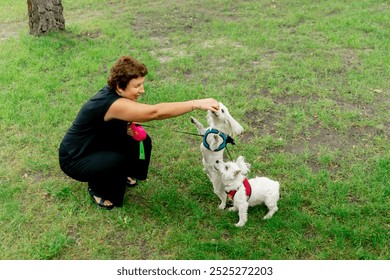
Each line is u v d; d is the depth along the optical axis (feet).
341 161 16.43
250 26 30.42
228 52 26.07
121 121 13.28
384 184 15.08
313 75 22.93
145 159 14.78
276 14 32.83
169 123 19.17
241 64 24.84
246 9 34.55
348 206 14.11
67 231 13.53
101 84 22.38
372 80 22.27
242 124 18.80
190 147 17.63
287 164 16.30
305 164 16.35
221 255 12.69
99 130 13.34
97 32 30.04
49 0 28.63
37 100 21.06
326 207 14.19
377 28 28.63
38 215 14.19
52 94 21.81
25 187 15.39
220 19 32.42
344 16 31.14
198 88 21.83
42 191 15.24
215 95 21.20
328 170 16.06
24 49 26.50
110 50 26.50
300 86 21.94
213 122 13.67
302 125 18.74
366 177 15.42
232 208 14.21
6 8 37.96
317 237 13.03
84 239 13.25
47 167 16.44
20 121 19.10
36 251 12.78
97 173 13.62
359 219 13.62
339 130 18.40
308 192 14.83
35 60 25.02
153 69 24.21
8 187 15.30
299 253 12.70
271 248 12.84
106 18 33.47
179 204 14.61
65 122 19.21
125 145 14.21
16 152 17.28
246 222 13.69
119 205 14.43
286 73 23.39
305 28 29.37
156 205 14.48
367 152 16.89
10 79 22.91
